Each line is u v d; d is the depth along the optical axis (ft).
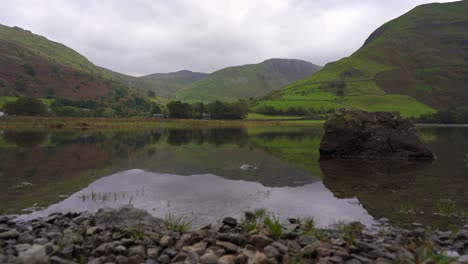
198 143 136.15
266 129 284.20
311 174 65.87
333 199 46.42
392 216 38.75
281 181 58.59
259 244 26.58
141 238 28.04
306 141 151.64
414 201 45.60
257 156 93.76
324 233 30.27
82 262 23.48
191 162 80.38
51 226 32.45
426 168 74.64
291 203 44.06
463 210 41.16
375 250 26.02
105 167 72.02
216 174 64.54
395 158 91.97
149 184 54.85
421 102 609.01
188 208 41.11
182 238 27.84
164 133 212.43
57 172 65.57
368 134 94.99
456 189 53.31
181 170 68.69
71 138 157.17
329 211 40.57
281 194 49.01
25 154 93.76
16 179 58.44
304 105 571.28
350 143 94.84
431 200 46.16
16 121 256.11
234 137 177.17
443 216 38.81
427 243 28.25
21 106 339.57
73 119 281.95
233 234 28.02
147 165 75.20
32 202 43.52
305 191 51.13
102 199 45.09
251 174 64.95
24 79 611.47
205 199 45.50
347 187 54.19
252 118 475.72
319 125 373.61
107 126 286.66
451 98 610.24
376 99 603.26
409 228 34.73
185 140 152.46
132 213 33.83
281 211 40.34
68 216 36.55
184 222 34.91
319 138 172.35
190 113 430.20
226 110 458.50
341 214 39.40
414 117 455.63
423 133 234.79
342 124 95.91
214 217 37.55
